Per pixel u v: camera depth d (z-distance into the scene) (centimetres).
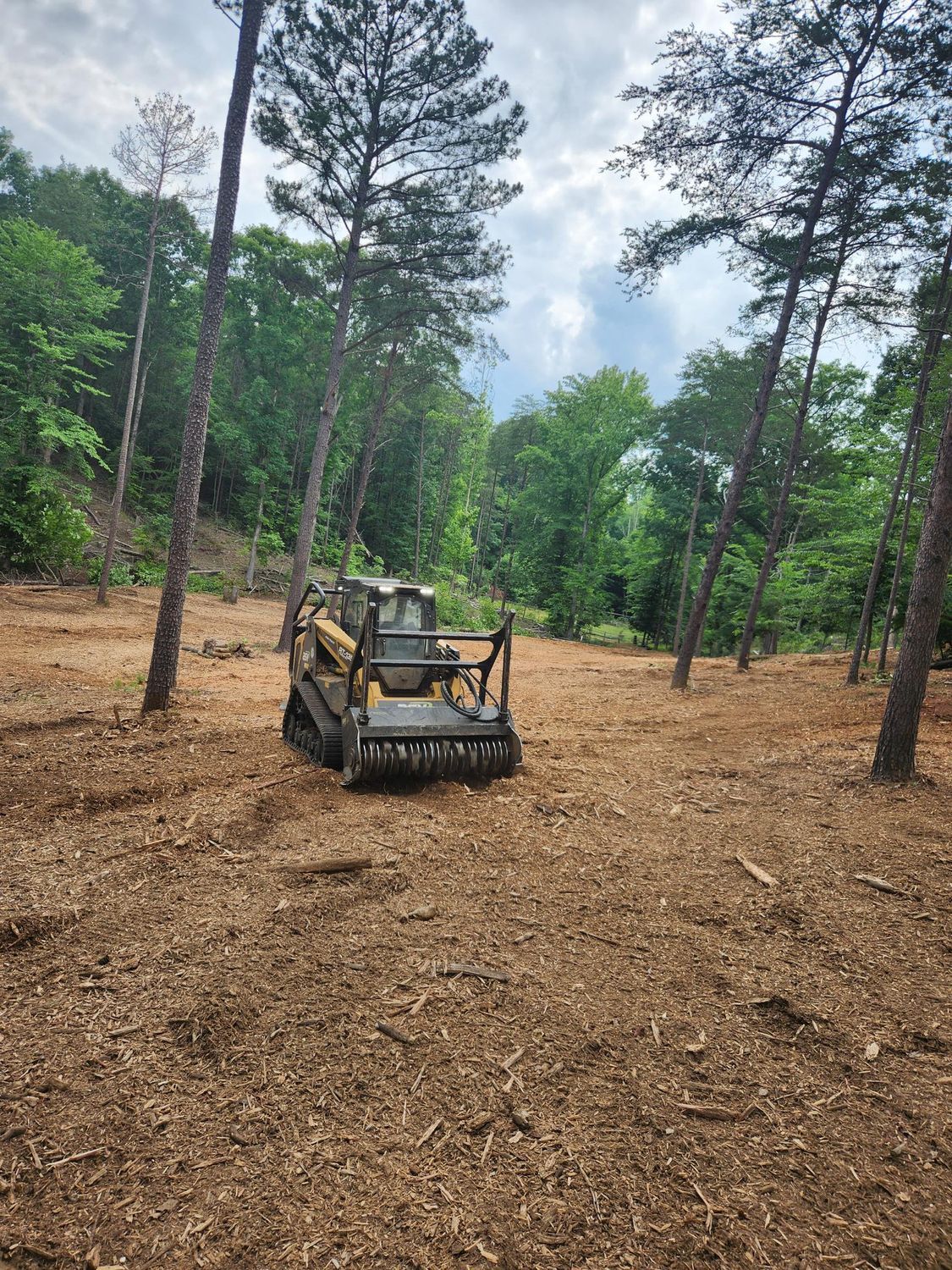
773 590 3089
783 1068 318
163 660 921
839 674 1680
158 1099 284
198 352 905
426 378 2864
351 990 358
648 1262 226
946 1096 302
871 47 1220
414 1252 227
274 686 1287
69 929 402
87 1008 335
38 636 1648
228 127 896
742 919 446
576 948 408
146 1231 230
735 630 3616
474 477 5866
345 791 638
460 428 5078
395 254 1969
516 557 5625
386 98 1670
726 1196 252
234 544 4041
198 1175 252
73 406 4119
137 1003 340
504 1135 275
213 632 2130
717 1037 337
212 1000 341
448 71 1600
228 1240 228
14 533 2500
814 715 1123
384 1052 316
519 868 505
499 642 707
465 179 1759
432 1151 266
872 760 749
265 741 805
